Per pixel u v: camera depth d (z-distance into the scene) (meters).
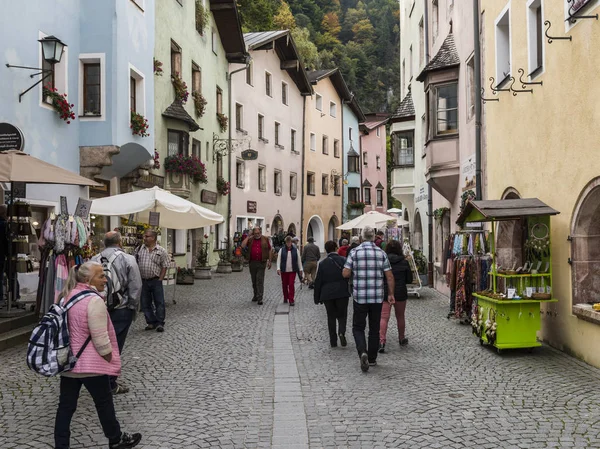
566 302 9.12
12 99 12.48
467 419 5.89
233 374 7.98
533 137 10.36
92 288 5.02
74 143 15.19
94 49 15.48
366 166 58.00
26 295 12.84
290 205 41.69
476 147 13.69
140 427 5.75
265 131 37.66
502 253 11.30
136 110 17.52
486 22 13.25
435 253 19.81
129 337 10.77
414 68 25.36
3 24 12.19
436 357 8.95
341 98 52.28
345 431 5.61
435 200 20.17
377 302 8.30
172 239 25.03
